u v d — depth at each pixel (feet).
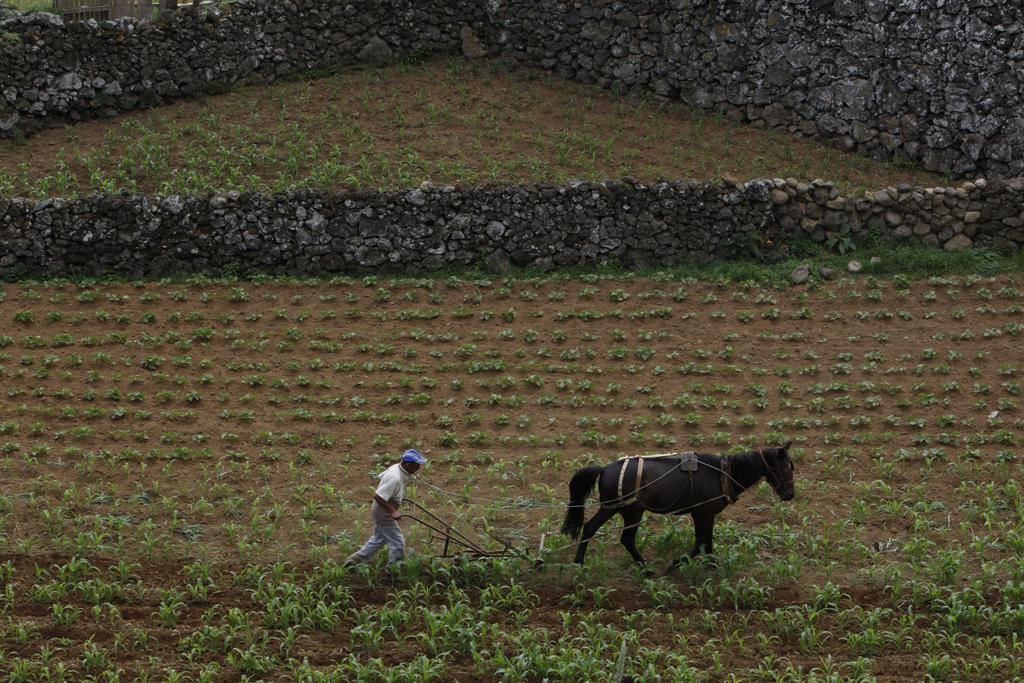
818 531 51.55
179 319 67.46
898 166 81.10
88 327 66.59
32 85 79.82
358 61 89.71
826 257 73.87
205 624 43.14
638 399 62.80
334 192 72.90
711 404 61.82
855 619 44.86
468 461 57.26
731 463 46.32
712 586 46.32
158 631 42.88
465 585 46.55
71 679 40.09
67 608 43.55
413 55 90.84
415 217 72.84
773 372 64.54
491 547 49.42
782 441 59.00
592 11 88.94
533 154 79.66
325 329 67.56
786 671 41.24
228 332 66.64
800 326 68.59
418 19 90.99
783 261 74.28
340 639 43.16
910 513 52.80
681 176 77.82
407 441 58.65
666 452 57.93
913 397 62.69
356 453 57.77
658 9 87.25
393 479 46.06
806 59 83.56
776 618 44.47
